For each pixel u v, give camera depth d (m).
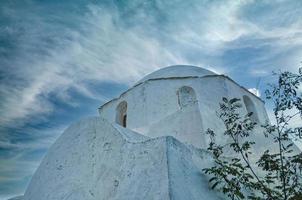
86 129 6.61
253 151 7.08
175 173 4.24
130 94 10.96
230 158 6.07
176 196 3.86
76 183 5.80
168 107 9.71
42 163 7.18
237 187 4.70
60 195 5.84
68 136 7.01
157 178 4.22
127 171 4.87
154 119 9.45
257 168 6.49
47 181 6.44
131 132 6.13
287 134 4.95
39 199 6.20
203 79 10.48
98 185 5.32
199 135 7.09
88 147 6.20
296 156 4.84
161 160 4.42
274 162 4.78
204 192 4.48
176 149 4.77
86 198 5.36
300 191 4.68
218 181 4.82
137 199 4.17
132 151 5.11
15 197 8.91
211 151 5.88
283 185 4.66
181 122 7.70
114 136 5.74
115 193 4.79
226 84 10.11
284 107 4.98
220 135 7.46
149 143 4.92
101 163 5.60
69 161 6.39
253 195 5.44
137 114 10.02
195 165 4.97
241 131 5.71
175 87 10.31
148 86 10.49
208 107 8.14
